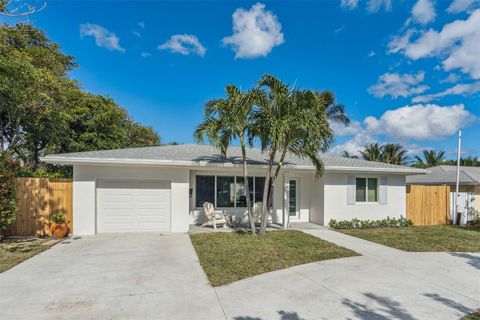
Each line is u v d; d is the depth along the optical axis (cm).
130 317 410
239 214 1332
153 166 1079
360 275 602
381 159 3619
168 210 1114
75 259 714
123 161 1003
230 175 1333
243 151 1010
